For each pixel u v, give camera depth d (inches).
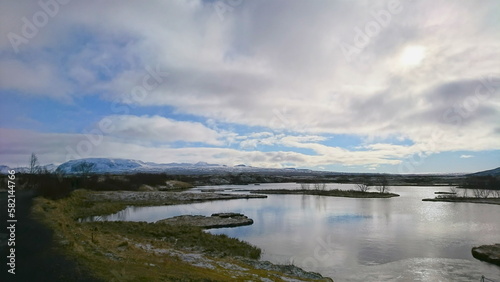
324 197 4918.8
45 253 737.6
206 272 808.3
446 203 3964.1
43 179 2743.6
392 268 1200.8
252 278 845.2
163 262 839.7
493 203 3895.2
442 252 1455.5
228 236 1744.6
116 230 1581.0
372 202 4077.3
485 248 1422.2
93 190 4067.4
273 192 5777.6
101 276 598.5
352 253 1422.2
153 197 4094.5
